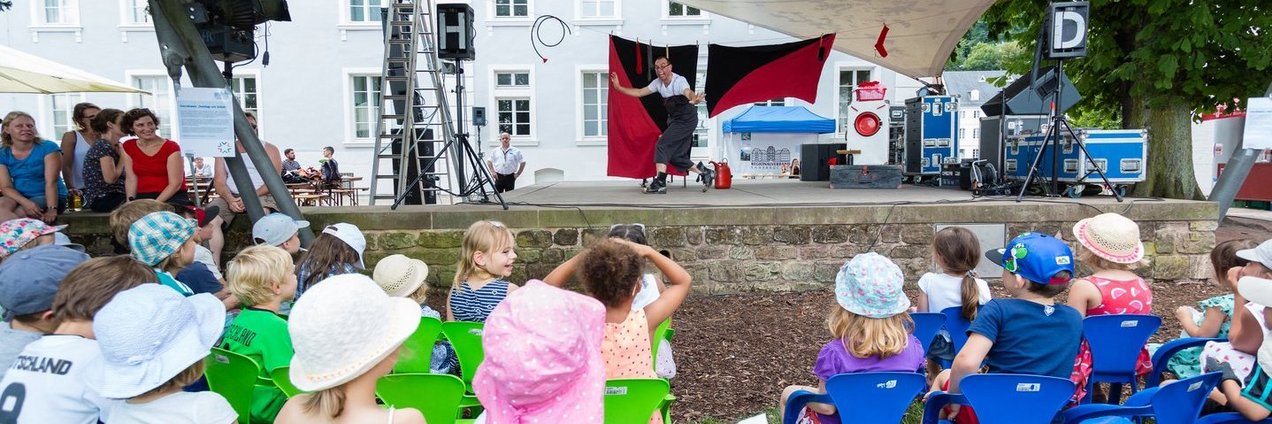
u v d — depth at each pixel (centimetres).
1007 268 296
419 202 965
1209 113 948
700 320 579
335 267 361
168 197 584
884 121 1068
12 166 623
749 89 1038
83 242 643
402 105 1008
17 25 1830
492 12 1867
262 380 277
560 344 180
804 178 1259
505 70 1877
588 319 197
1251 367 277
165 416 206
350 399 200
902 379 256
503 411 186
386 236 654
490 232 365
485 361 185
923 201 693
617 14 1864
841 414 259
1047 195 751
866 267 276
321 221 649
